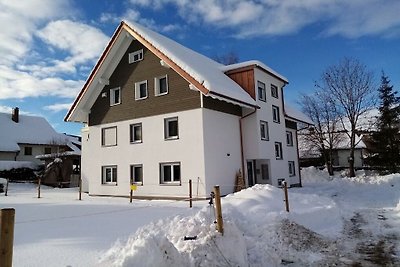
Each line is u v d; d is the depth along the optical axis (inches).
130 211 480.1
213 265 231.0
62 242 289.0
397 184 957.2
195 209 481.7
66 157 1242.0
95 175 876.6
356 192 863.7
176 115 743.1
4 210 140.5
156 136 770.8
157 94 783.1
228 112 791.1
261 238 314.0
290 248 307.9
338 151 1785.2
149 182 768.9
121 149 833.5
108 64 864.9
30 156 1857.8
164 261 206.2
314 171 1401.3
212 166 711.7
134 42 844.0
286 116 1023.0
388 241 339.9
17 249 266.1
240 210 418.6
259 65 855.7
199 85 681.0
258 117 832.3
